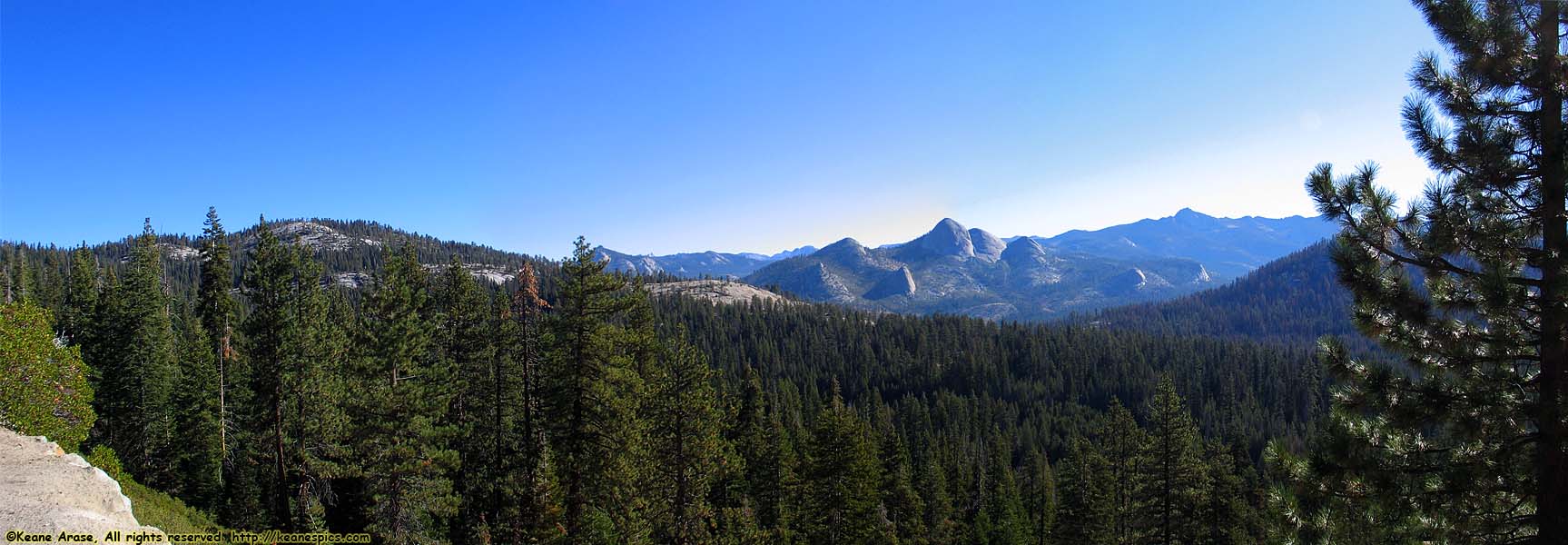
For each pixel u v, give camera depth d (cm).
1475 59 946
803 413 10506
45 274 8531
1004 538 5397
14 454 1589
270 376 2719
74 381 2408
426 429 2717
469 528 3462
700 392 3203
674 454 3123
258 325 2722
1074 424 12319
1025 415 14075
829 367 16062
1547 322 939
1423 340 1066
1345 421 1141
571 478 2967
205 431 4066
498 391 3597
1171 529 3694
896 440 5903
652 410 3153
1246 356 16175
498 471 3572
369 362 2834
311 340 2833
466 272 3922
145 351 4150
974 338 18062
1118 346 17162
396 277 3134
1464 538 1037
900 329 19325
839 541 4022
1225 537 3819
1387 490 1071
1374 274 1080
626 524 2847
